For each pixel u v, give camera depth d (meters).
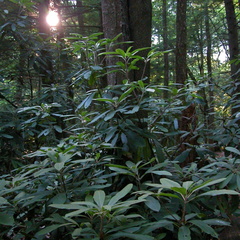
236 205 1.38
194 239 1.24
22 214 1.42
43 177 1.38
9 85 3.40
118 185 1.55
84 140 1.67
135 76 1.97
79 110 2.08
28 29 3.51
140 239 0.87
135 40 1.99
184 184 0.94
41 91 2.75
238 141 1.73
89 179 1.40
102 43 1.69
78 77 1.73
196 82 2.26
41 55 3.35
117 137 1.49
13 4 3.18
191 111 2.39
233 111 2.48
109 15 1.99
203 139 2.03
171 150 2.24
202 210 1.55
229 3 6.73
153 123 1.75
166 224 1.00
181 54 5.62
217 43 9.90
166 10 10.36
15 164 2.46
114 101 1.39
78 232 0.91
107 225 0.98
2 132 2.49
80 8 7.41
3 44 3.19
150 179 1.63
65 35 5.69
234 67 5.55
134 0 1.99
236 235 1.42
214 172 1.44
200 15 8.67
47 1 4.11
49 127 2.08
